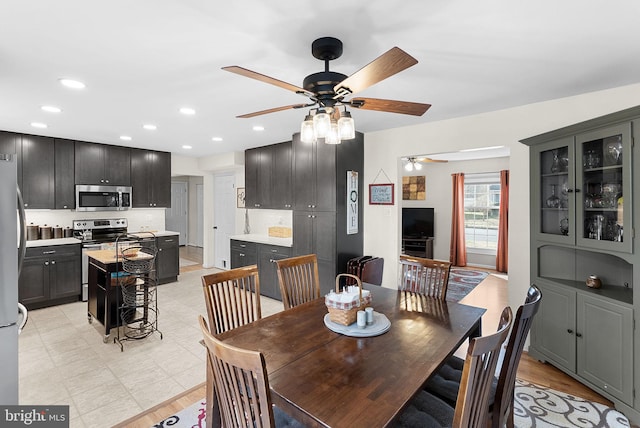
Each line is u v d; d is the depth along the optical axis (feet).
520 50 6.44
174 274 18.54
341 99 6.03
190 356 9.73
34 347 10.22
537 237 9.39
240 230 20.81
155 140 15.60
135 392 7.89
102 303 11.76
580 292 8.11
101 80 7.88
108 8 5.02
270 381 4.14
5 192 5.49
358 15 5.23
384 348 5.08
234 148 18.04
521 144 10.05
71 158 15.33
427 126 12.21
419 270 8.61
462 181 23.48
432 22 5.43
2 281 5.49
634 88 8.25
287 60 6.86
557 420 6.91
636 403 6.84
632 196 6.93
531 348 9.66
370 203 14.11
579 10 5.08
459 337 5.51
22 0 4.78
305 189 14.10
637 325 6.85
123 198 17.06
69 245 14.56
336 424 3.34
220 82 8.06
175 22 5.42
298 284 8.25
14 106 9.97
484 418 3.99
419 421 4.55
